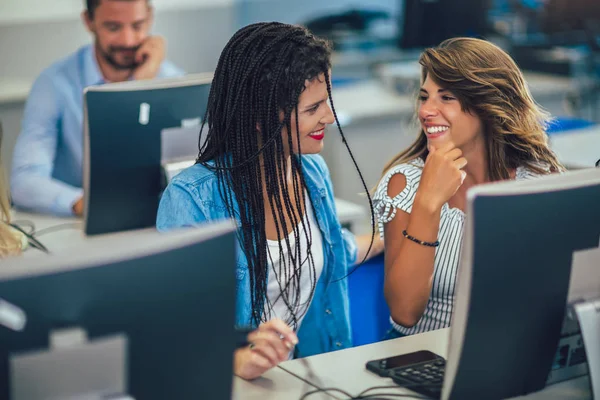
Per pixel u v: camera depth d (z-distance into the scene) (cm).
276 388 194
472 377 174
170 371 151
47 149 414
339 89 632
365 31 700
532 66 652
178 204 228
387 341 224
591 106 628
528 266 170
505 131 255
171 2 606
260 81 217
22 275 135
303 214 244
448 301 259
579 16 662
